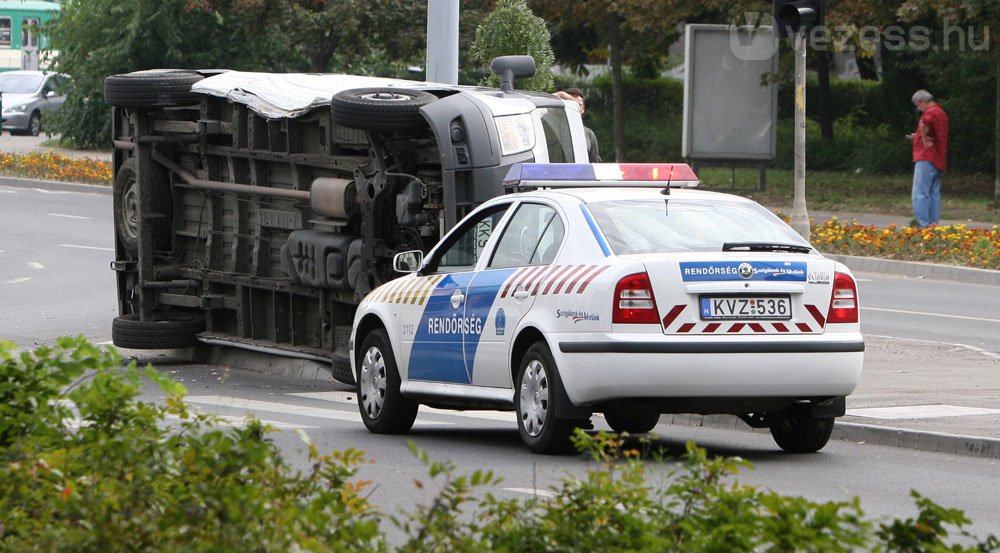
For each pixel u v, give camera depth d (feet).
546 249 88.07
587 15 353.51
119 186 150.00
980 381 117.39
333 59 416.87
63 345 56.80
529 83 175.83
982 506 72.43
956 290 189.16
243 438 47.62
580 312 82.43
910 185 315.78
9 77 499.92
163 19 397.39
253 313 139.64
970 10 255.09
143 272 145.69
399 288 99.96
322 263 127.03
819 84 382.01
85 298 189.57
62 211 291.99
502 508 44.21
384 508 67.72
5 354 56.54
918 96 230.07
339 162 125.59
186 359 150.00
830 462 86.33
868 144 357.82
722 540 39.73
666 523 42.39
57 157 362.12
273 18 359.05
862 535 39.81
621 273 81.15
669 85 453.17
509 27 176.04
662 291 80.69
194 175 144.25
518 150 119.75
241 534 39.50
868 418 98.07
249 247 139.85
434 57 157.99
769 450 91.81
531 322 85.66
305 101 127.13
